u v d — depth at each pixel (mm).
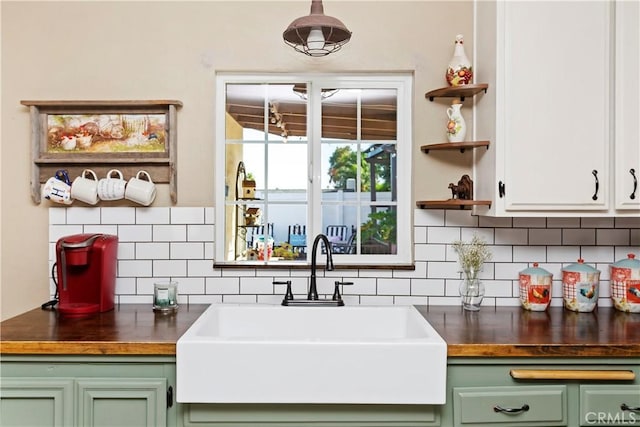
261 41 2256
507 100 1952
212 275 2264
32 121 2189
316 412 1597
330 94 2363
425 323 1855
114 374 1628
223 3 2254
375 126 2361
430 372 1562
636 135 1938
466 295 2143
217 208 2330
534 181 1953
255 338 1606
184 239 2256
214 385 1561
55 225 2232
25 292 2246
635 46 1932
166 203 2256
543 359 1615
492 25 2004
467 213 2260
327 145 2359
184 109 2254
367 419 1600
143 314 2047
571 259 2256
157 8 2250
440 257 2258
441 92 2145
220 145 2332
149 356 1620
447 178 2258
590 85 1945
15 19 2236
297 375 1561
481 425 1597
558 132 1947
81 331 1757
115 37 2246
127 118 2240
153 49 2248
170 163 2205
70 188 2180
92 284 2082
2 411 1623
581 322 1927
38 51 2238
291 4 2256
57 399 1612
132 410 1614
